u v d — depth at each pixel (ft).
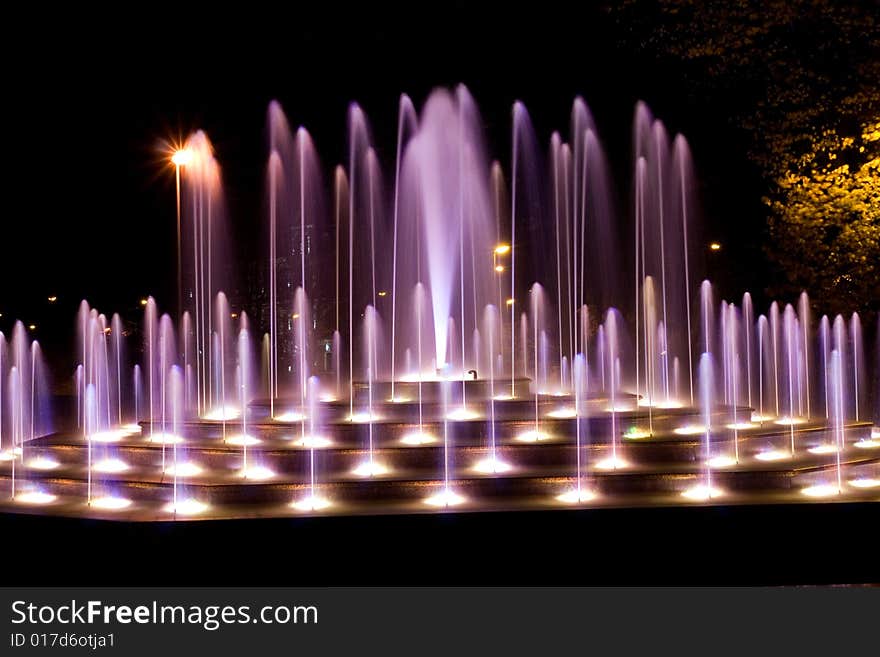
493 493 25.58
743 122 47.16
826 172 46.65
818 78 45.21
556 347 64.75
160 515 23.57
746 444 29.37
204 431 31.48
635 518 22.91
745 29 45.57
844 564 21.53
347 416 32.83
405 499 25.40
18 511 24.34
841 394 42.65
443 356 48.49
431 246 51.57
